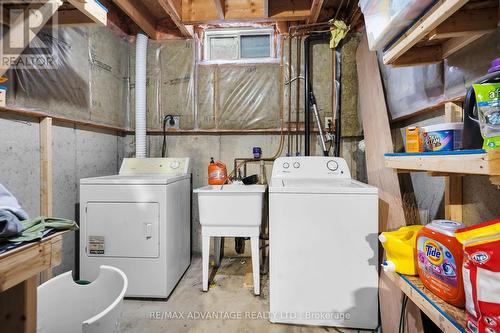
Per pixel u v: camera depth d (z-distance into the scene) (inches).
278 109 95.5
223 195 71.2
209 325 60.7
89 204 70.6
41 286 44.8
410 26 36.3
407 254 40.0
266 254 97.0
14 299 28.0
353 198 58.6
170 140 102.3
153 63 98.9
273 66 95.5
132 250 70.4
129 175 86.9
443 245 32.8
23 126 60.7
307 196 59.4
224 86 96.9
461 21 34.0
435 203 55.9
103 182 70.4
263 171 97.3
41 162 64.9
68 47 71.4
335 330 58.9
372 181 70.9
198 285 79.2
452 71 46.1
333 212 58.9
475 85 25.6
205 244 73.7
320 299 59.6
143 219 70.1
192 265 93.6
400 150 73.9
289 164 81.7
